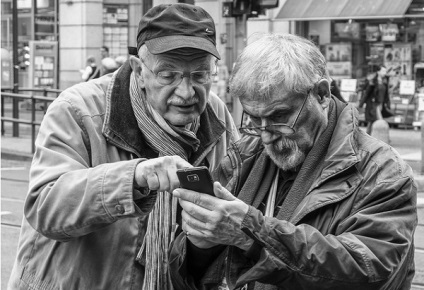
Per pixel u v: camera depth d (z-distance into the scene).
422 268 7.93
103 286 3.08
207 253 2.74
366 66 23.94
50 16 28.94
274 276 2.49
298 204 2.65
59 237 2.95
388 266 2.46
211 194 2.50
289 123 2.57
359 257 2.44
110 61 18.55
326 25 24.38
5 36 29.55
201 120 3.40
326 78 2.62
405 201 2.57
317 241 2.46
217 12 22.69
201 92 3.08
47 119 3.14
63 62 27.47
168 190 2.73
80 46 27.17
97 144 3.12
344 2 23.39
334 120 2.70
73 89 3.22
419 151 17.75
